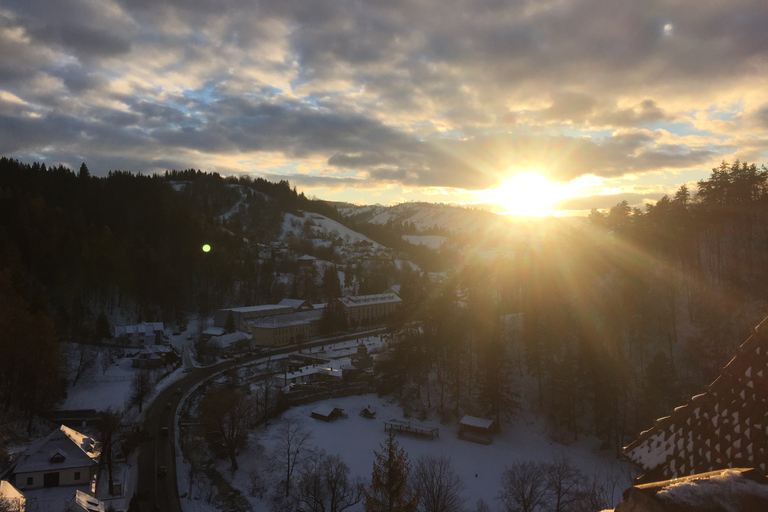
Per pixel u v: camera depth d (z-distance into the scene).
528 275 143.50
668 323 109.44
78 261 167.75
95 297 169.00
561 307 115.38
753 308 100.56
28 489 65.88
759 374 9.34
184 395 111.88
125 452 78.06
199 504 69.62
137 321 167.62
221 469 82.06
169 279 183.62
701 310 107.44
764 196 126.00
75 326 144.88
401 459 35.94
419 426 102.75
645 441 11.47
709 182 131.50
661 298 113.81
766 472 8.63
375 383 123.75
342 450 89.94
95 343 141.00
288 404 109.50
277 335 167.88
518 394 103.38
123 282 172.25
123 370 125.62
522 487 67.56
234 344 154.38
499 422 101.00
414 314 158.88
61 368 109.75
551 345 106.38
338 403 113.31
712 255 120.50
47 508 58.62
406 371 122.06
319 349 161.38
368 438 96.12
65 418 94.00
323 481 73.56
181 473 77.00
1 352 86.31
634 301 107.50
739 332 97.62
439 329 120.75
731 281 109.00
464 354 121.19
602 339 104.06
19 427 85.56
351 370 127.69
